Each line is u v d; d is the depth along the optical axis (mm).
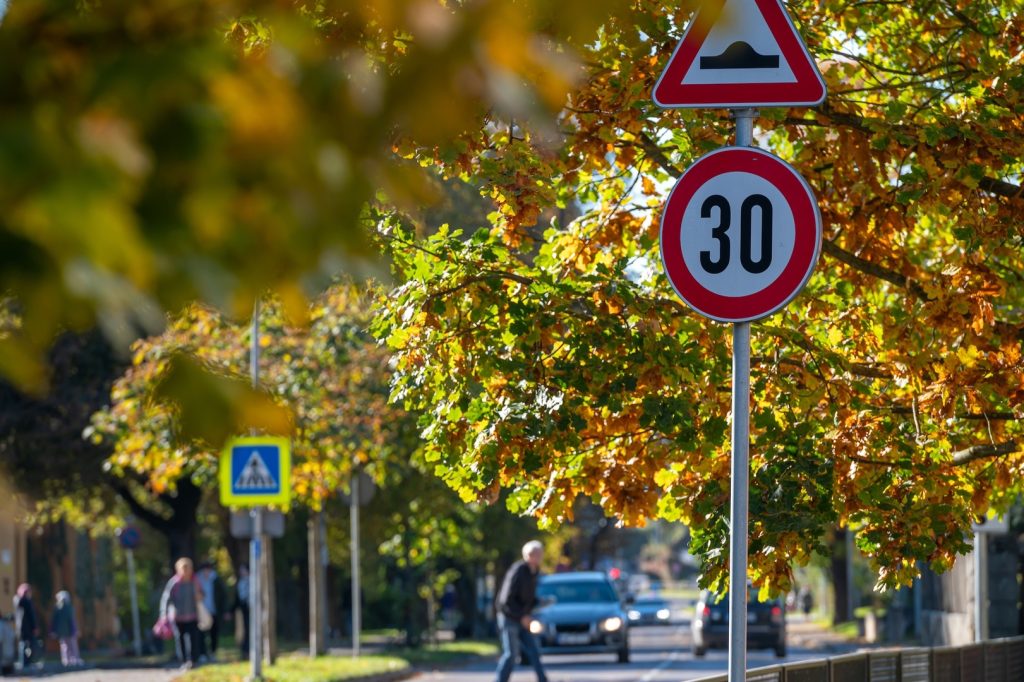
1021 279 18172
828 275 19047
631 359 15312
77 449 69875
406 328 15836
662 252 10766
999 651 28344
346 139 3490
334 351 47281
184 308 3400
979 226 16047
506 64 3465
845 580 117438
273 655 52031
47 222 2980
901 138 16500
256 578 43188
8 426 67750
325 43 3766
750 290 10656
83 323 3244
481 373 15570
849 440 15586
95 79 3223
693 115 15586
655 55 15398
